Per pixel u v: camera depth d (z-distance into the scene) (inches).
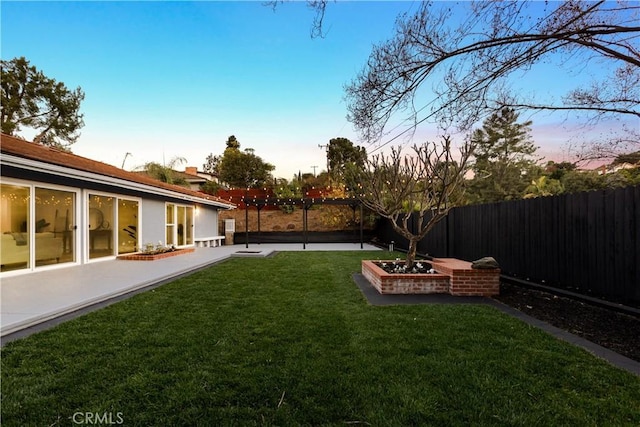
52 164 270.8
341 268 330.3
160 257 399.5
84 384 96.4
